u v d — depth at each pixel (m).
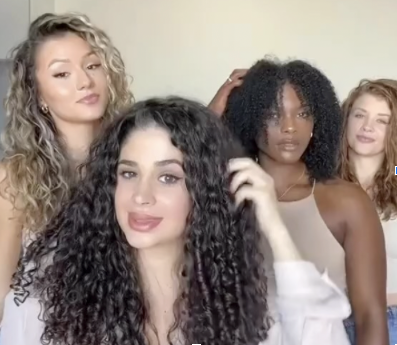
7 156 1.14
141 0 2.22
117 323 0.83
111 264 0.85
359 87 1.45
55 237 0.94
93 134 1.17
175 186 0.80
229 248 0.82
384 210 1.38
